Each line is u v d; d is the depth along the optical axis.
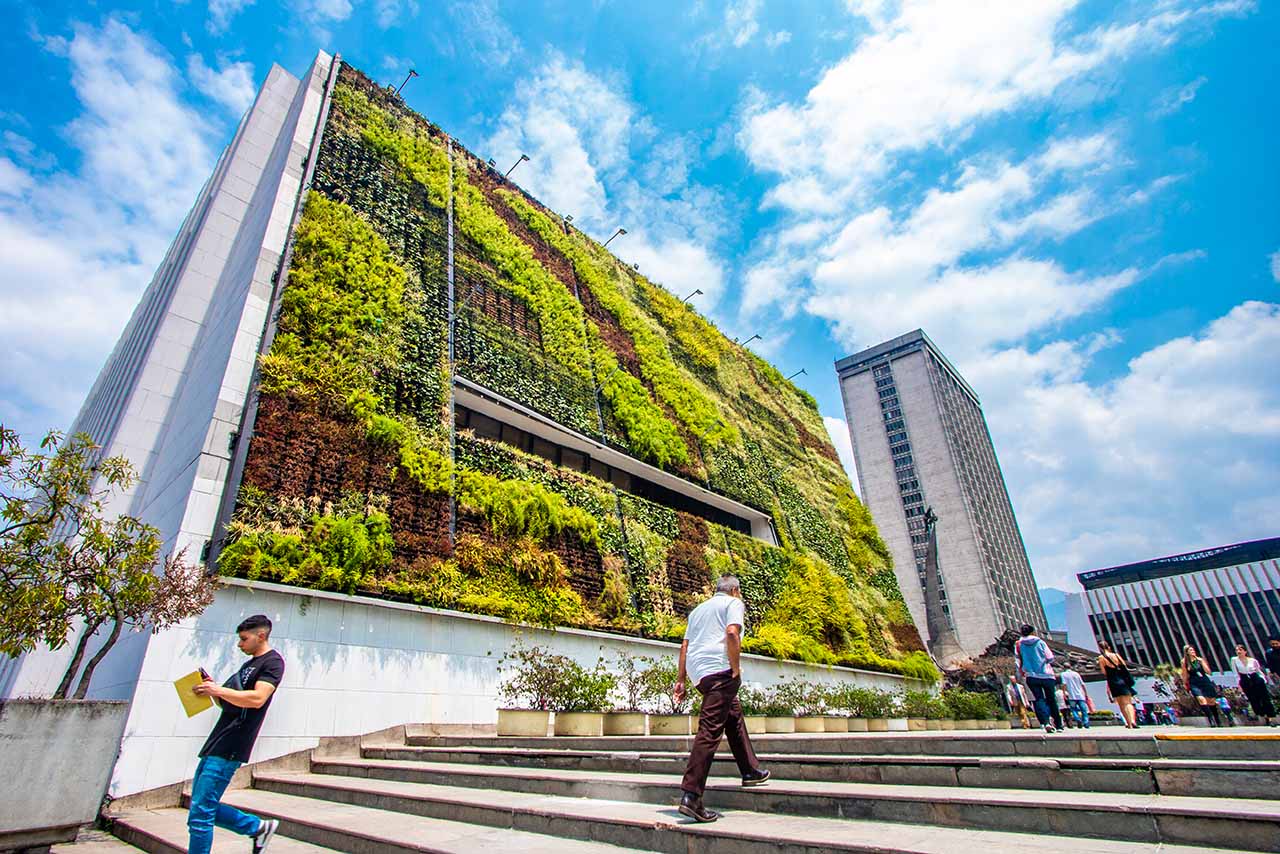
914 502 106.00
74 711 5.86
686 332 29.52
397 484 13.30
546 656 13.49
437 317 16.77
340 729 10.96
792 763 6.10
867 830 4.33
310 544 11.45
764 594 23.36
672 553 20.19
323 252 14.69
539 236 23.78
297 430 12.20
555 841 4.92
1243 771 4.34
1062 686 17.12
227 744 4.66
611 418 21.44
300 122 17.05
